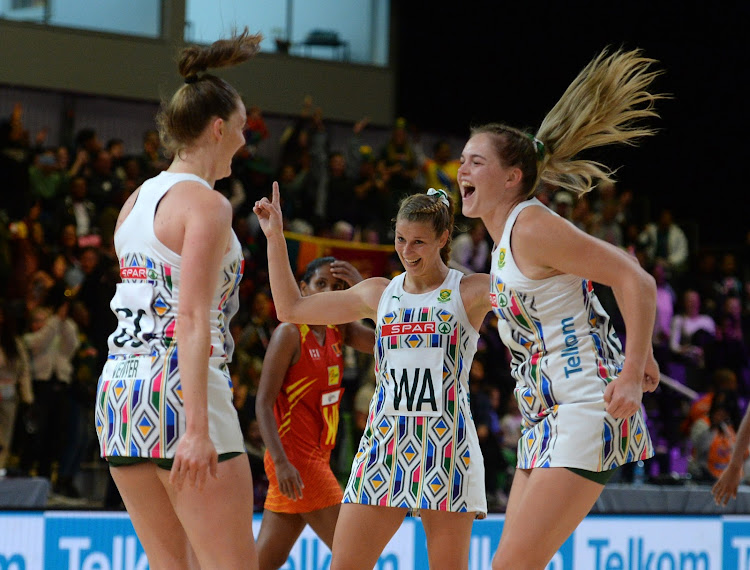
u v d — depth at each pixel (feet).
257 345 74.38
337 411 37.14
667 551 47.11
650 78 27.71
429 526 29.27
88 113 102.27
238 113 24.53
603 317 25.81
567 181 29.35
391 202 99.25
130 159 89.92
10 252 75.36
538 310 25.23
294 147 97.86
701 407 80.53
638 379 23.75
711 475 76.74
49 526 38.96
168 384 22.54
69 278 78.02
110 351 23.77
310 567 41.88
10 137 84.74
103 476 69.41
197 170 24.16
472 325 29.66
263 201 30.04
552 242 24.41
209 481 22.70
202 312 21.80
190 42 108.37
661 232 108.37
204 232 22.21
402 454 28.84
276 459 34.37
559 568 44.50
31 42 99.35
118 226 24.21
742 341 101.04
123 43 104.32
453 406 29.01
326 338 36.70
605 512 45.88
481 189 26.21
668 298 95.35
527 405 26.02
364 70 117.29
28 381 65.46
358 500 29.04
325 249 77.51
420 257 29.27
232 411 23.39
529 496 24.95
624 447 25.04
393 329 29.53
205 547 22.79
